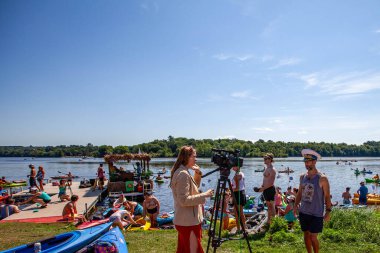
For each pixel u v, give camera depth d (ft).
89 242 21.11
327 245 24.73
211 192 16.30
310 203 19.76
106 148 561.84
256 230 30.12
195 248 15.83
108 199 84.48
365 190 73.72
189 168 16.66
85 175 195.62
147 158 100.17
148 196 45.52
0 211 51.19
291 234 26.78
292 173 208.03
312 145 611.88
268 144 571.69
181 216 15.93
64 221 44.60
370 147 646.33
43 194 63.82
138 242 28.04
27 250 20.85
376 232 26.21
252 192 114.21
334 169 247.91
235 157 19.40
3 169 290.15
